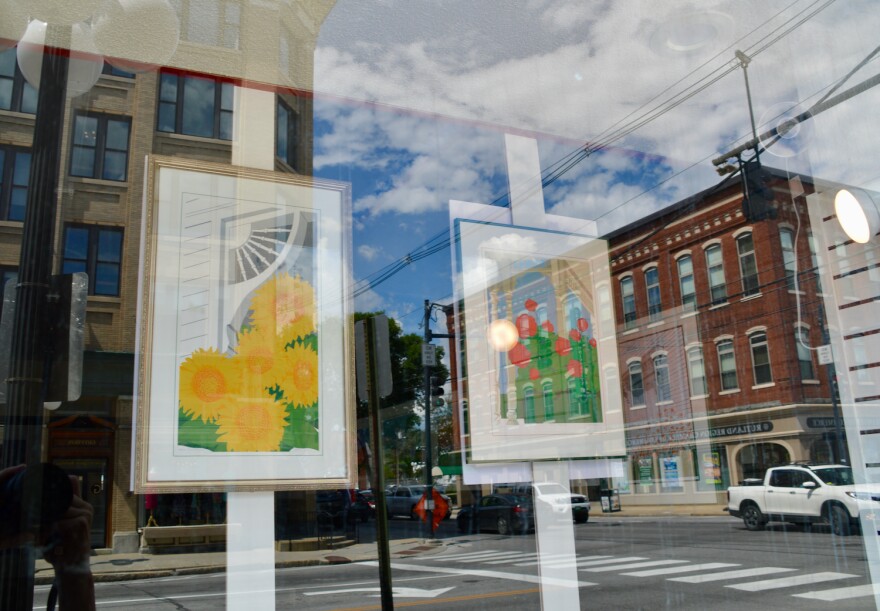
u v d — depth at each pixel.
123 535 1.13
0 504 1.06
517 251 1.71
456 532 1.44
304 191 1.43
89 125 1.22
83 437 1.13
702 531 1.71
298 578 1.25
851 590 1.80
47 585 1.07
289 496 1.28
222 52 1.36
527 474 1.56
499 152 1.75
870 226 2.03
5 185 1.14
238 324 1.29
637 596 1.60
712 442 1.80
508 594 1.46
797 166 2.14
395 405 1.43
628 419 1.73
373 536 1.34
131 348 1.19
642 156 1.96
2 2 1.17
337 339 1.40
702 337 1.88
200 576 1.16
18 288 1.12
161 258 1.24
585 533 1.59
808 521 1.80
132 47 1.26
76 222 1.18
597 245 1.84
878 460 1.94
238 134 1.36
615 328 1.79
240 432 1.26
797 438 1.88
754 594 1.71
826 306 2.01
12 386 1.10
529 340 1.65
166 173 1.27
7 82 1.17
